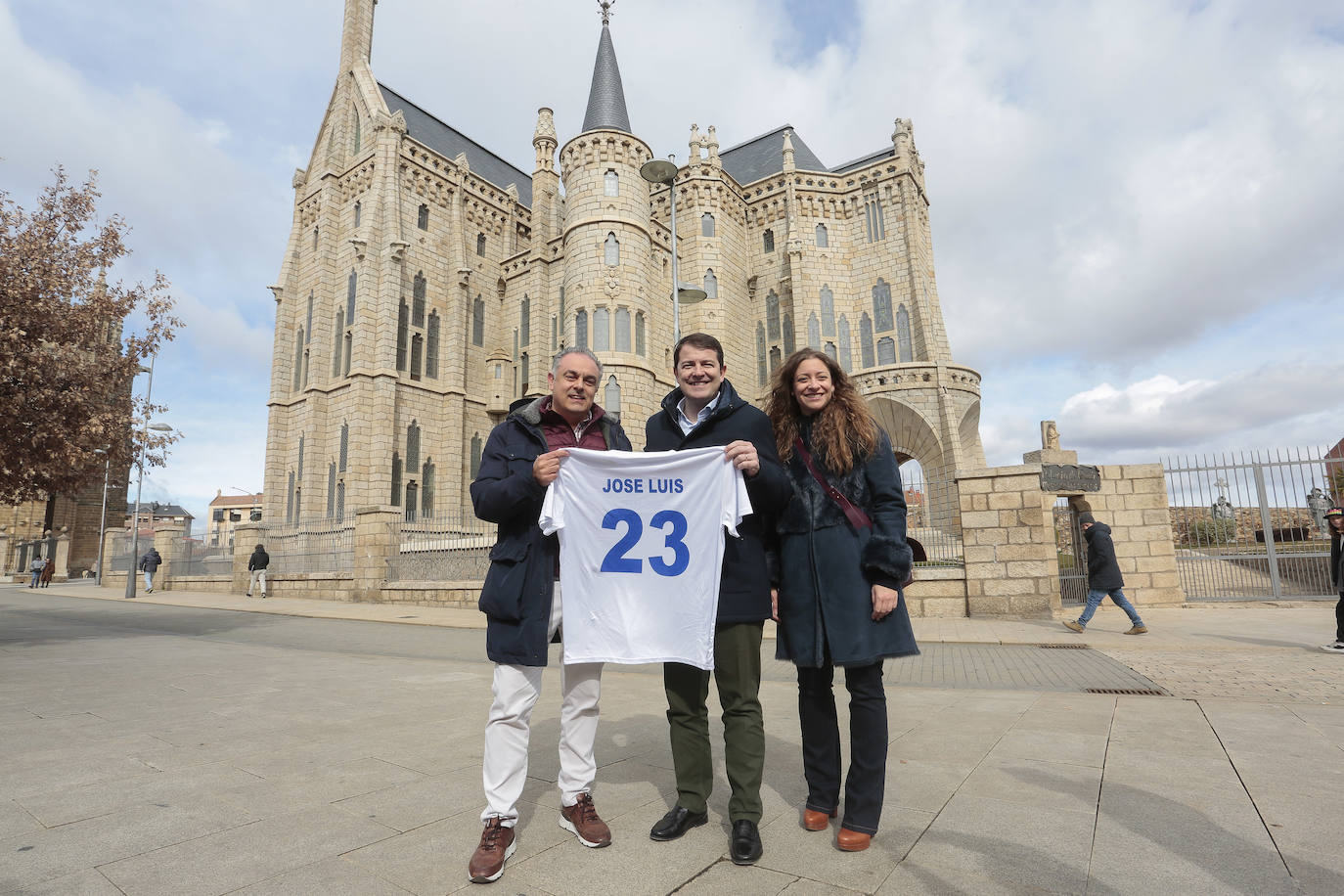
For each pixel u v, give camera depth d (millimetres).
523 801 3467
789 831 3053
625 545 3166
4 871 2596
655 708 5746
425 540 20328
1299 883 2414
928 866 2629
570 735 3049
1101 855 2686
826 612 2996
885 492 3096
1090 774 3715
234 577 26359
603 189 35625
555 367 3408
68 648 10273
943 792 3459
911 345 40156
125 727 5023
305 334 40875
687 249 41781
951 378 35031
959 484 12906
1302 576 15602
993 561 12570
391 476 36094
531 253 42094
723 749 4469
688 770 3084
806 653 3020
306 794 3502
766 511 3295
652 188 43344
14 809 3295
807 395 3270
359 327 36500
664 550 3164
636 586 3139
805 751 3170
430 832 3004
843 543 3072
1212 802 3246
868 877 2545
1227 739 4414
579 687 3074
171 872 2594
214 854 2764
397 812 3256
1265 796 3314
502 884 2520
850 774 2900
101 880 2514
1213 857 2646
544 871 2643
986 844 2814
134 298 11750
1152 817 3070
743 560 3127
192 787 3613
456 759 4152
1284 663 7449
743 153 52031
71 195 11164
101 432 11016
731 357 41156
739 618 3021
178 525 31469
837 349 41594
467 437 40344
